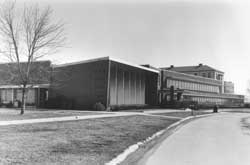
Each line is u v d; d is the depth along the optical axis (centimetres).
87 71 3225
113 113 2531
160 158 776
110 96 3447
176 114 2948
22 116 1836
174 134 1369
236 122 2233
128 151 805
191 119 2564
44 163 608
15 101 3556
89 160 656
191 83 5850
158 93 4428
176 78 5094
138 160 737
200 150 915
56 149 768
